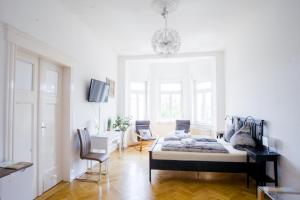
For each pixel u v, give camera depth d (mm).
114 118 5922
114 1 3115
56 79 3322
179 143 3830
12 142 2236
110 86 5527
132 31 4340
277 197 2094
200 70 6750
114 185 3305
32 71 2777
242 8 3387
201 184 3355
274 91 3074
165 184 3348
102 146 3928
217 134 5332
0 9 2072
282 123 2865
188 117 7184
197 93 7047
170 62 7195
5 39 2131
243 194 2984
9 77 2178
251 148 3395
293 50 2611
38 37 2650
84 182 3430
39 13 2674
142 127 6668
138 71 7133
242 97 4383
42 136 2957
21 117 2561
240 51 4469
